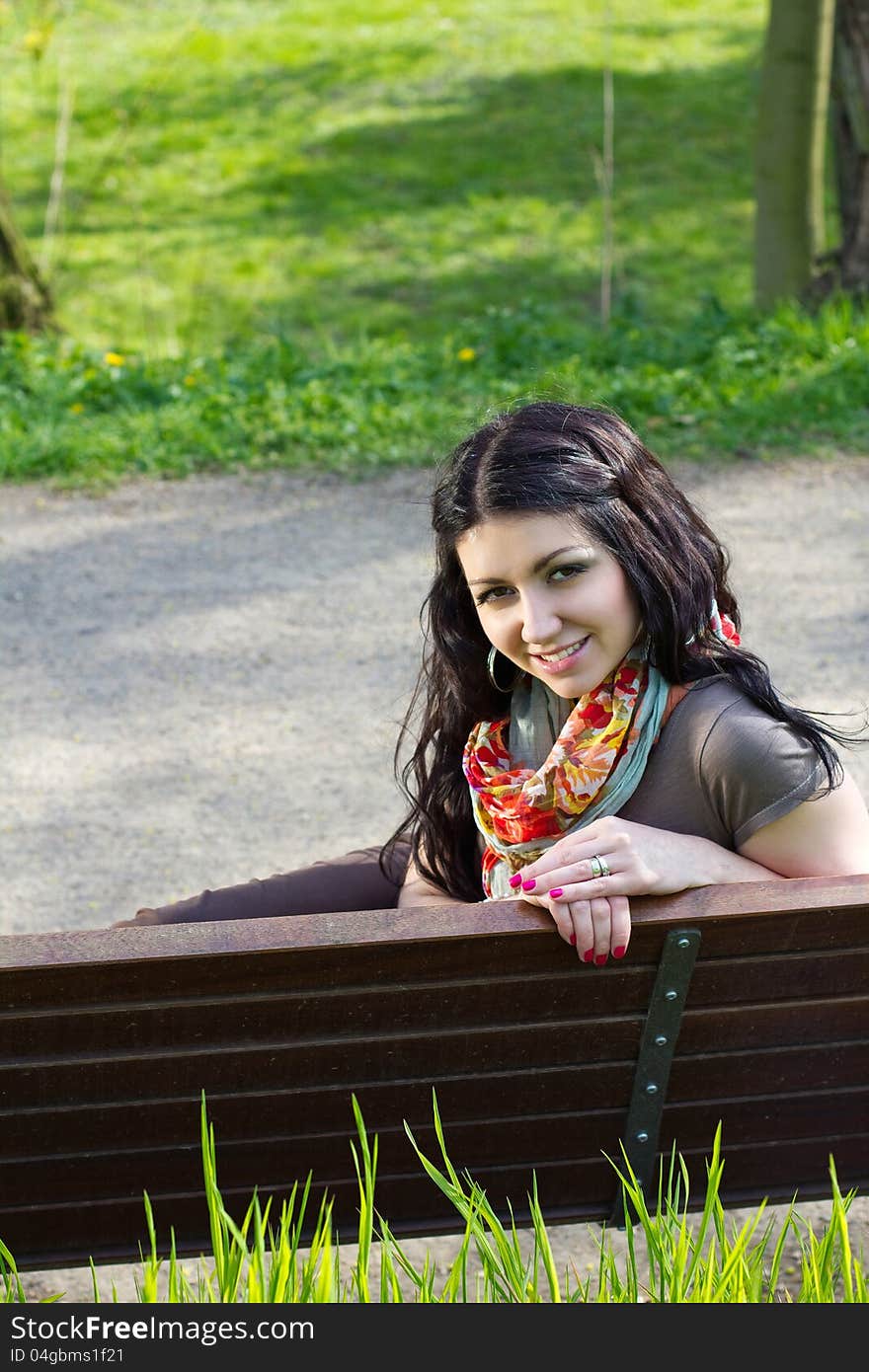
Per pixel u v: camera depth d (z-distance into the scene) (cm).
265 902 244
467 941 172
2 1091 177
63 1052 174
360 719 513
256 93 1786
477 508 185
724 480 733
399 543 671
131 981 168
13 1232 192
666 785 193
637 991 182
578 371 862
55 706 530
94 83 1806
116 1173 188
